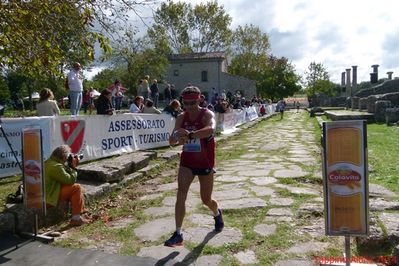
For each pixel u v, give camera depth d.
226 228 5.28
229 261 4.30
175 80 64.00
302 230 5.12
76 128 9.03
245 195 6.89
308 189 7.18
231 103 30.50
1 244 4.90
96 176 7.37
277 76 70.00
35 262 4.43
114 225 5.64
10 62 6.38
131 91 44.12
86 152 9.39
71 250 4.74
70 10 6.13
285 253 4.45
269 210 5.95
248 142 15.77
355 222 3.64
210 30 67.62
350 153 3.61
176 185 7.88
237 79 63.25
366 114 22.25
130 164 8.39
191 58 63.16
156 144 12.60
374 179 7.38
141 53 41.91
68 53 6.83
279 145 14.31
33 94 38.94
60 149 5.75
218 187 7.62
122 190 7.51
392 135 14.86
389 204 5.52
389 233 4.41
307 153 11.95
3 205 5.79
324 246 4.58
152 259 4.41
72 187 5.73
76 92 11.45
